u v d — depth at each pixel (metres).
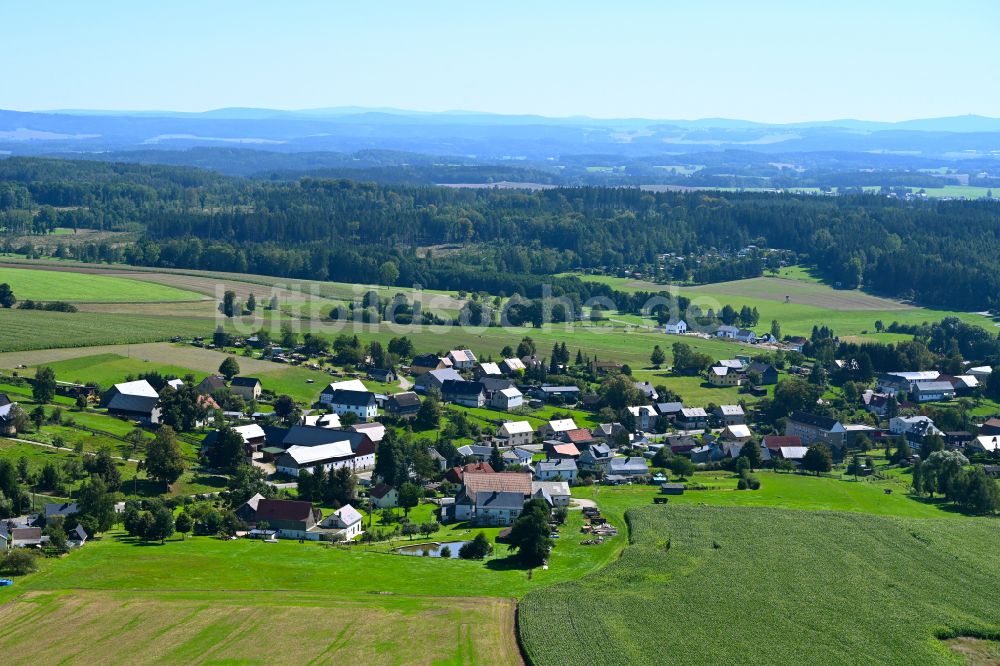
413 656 112.12
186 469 187.75
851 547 155.25
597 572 141.00
